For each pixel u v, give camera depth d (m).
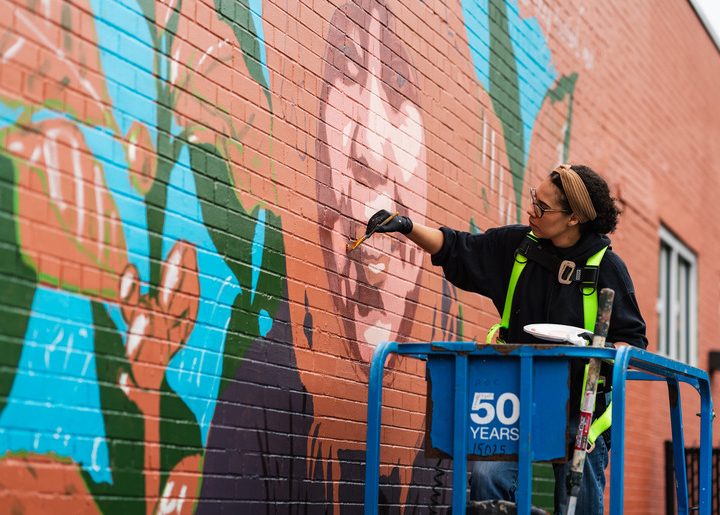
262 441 4.75
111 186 3.92
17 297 3.46
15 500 3.41
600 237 4.90
